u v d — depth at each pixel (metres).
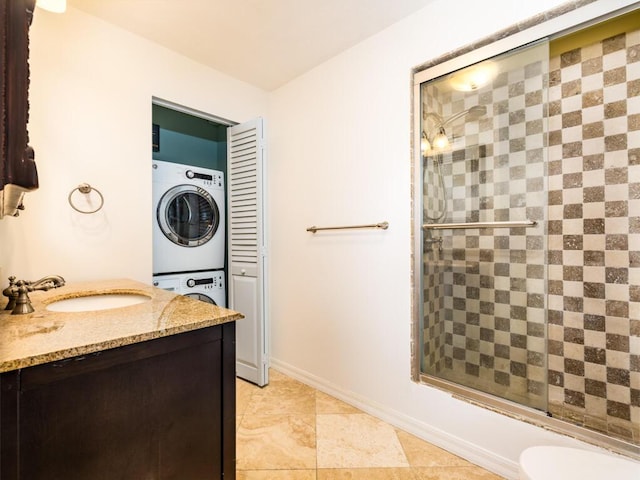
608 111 1.50
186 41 1.95
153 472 0.90
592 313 1.56
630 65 1.44
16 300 1.03
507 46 1.44
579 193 1.59
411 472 1.43
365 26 1.81
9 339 0.78
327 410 1.95
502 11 1.42
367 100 1.93
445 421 1.59
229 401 1.06
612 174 1.50
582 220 1.58
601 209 1.53
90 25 1.71
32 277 1.52
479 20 1.49
